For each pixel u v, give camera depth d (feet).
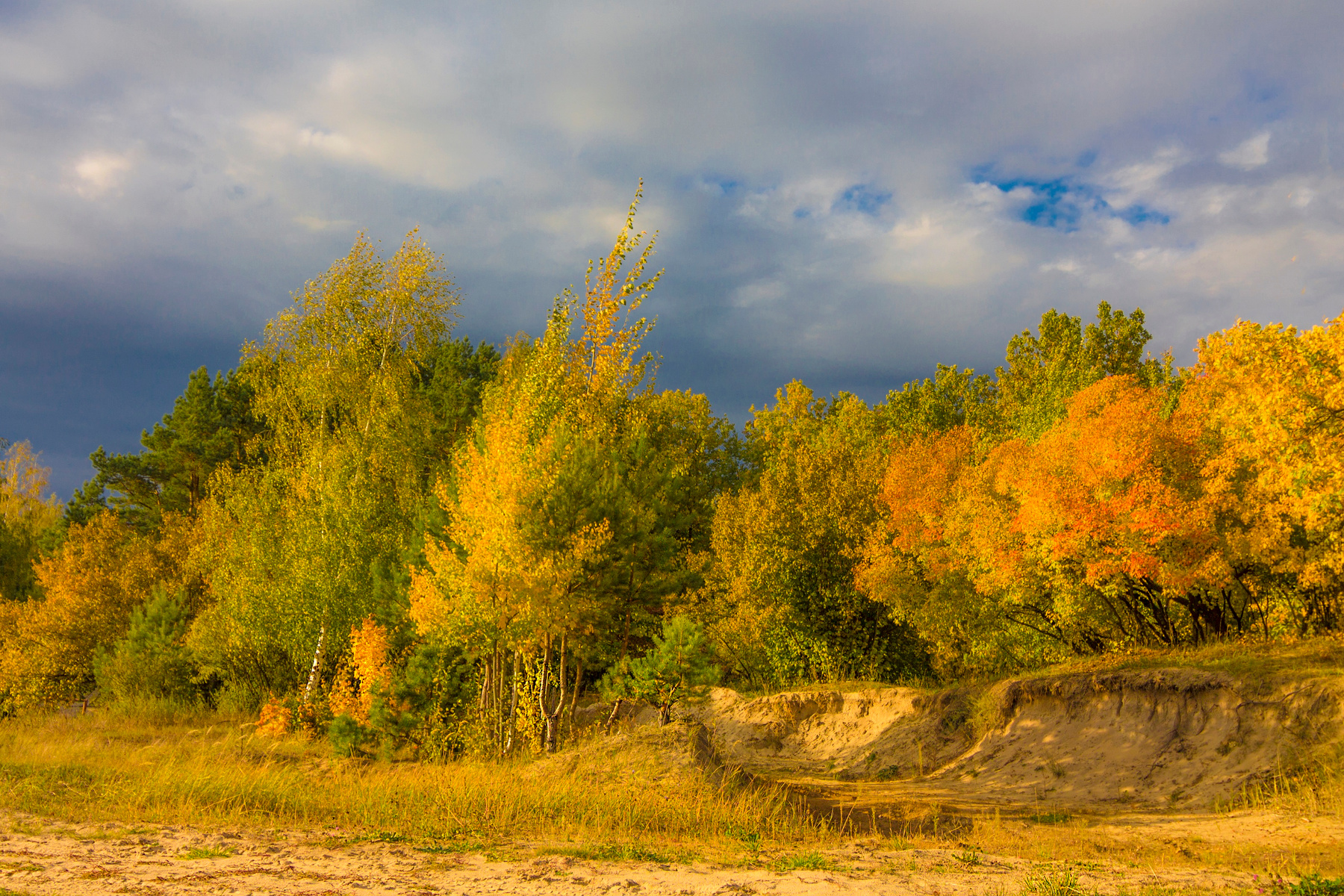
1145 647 82.12
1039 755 65.10
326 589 91.20
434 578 66.39
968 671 104.53
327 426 106.63
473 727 68.13
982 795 59.21
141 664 112.68
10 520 233.35
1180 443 65.82
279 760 65.00
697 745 53.01
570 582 63.52
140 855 31.14
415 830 37.29
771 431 196.85
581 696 109.60
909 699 86.53
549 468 63.05
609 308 79.20
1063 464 71.31
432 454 142.92
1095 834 41.55
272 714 82.43
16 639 134.41
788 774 77.20
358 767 59.82
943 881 27.35
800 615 107.86
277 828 37.47
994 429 142.10
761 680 113.29
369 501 96.22
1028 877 28.04
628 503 76.48
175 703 108.68
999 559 76.13
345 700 73.41
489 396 84.64
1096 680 65.87
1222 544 63.52
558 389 75.05
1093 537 66.90
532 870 28.81
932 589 92.27
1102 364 142.92
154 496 195.72
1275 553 60.44
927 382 167.84
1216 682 57.72
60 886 25.55
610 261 79.46
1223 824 41.98
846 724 89.15
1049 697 69.87
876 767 77.10
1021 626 91.76
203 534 138.92
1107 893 25.30
